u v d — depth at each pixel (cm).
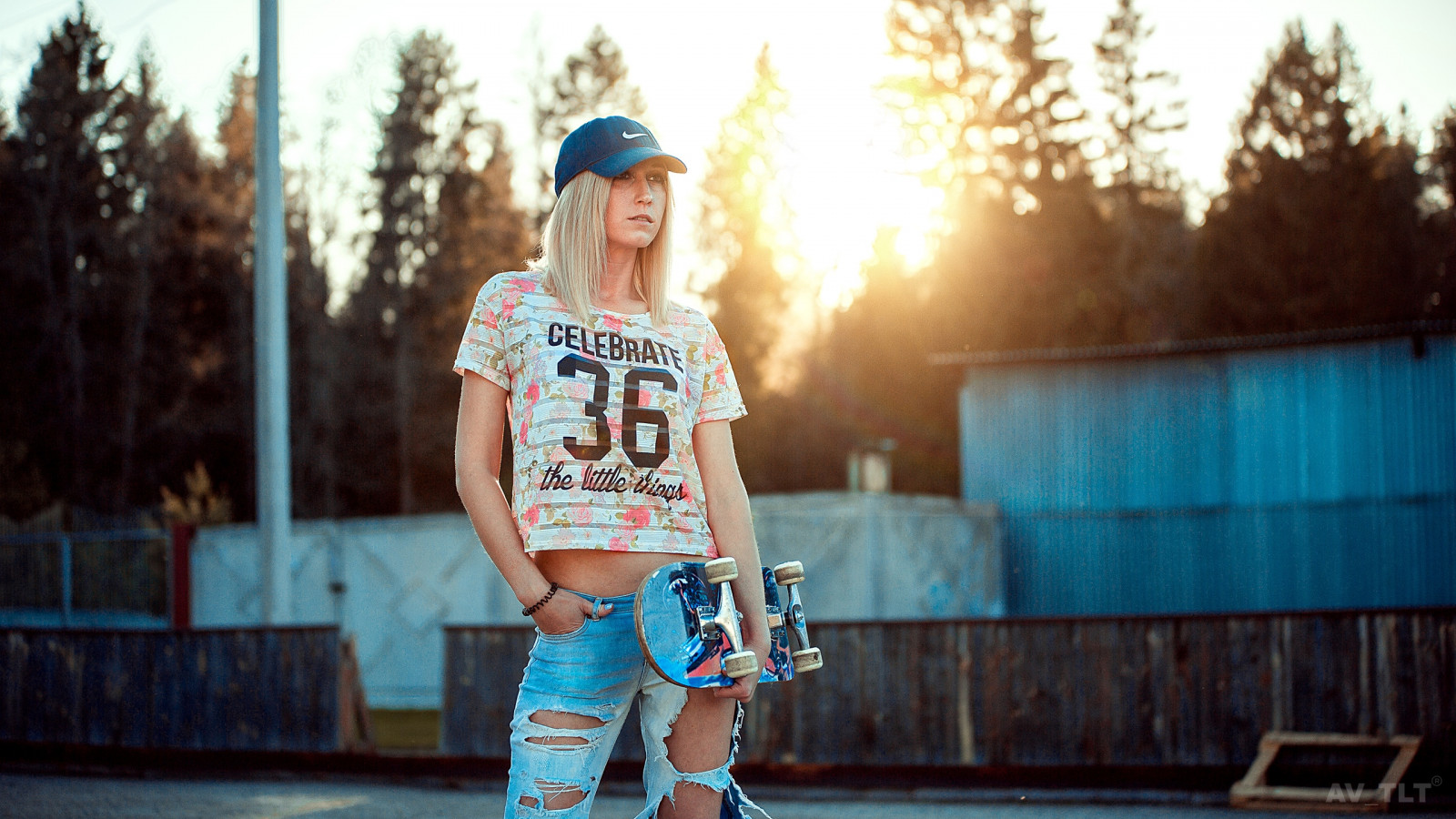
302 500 4106
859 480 1816
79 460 4009
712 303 4722
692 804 256
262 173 972
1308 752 688
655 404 252
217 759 837
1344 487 1841
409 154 4312
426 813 668
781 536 1565
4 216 4094
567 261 255
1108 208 4491
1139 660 723
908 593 1659
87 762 852
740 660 238
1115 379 2016
